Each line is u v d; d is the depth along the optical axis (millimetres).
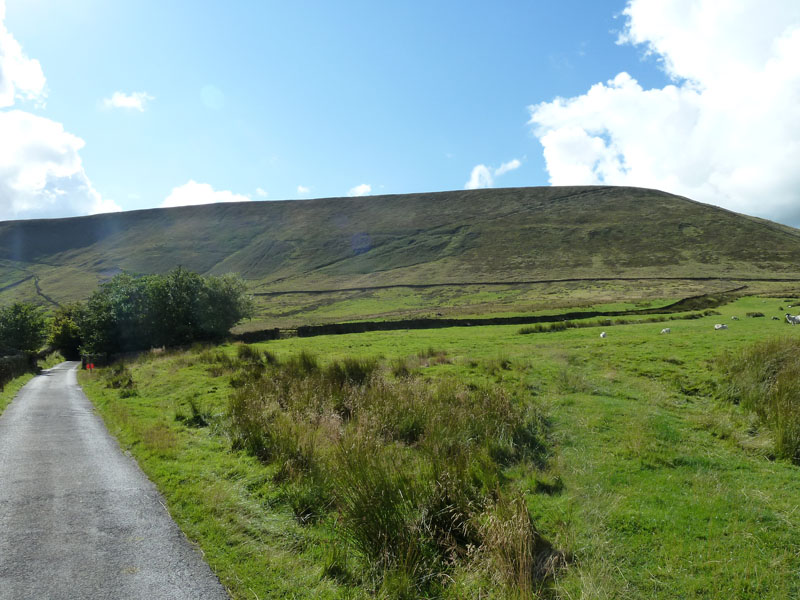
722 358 15305
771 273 103750
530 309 53938
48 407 16188
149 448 9734
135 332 44312
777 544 5957
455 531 6031
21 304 56000
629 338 22906
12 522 6352
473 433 9812
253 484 7797
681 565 5590
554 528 6406
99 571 5227
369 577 5324
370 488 6250
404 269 137000
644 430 10141
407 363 17922
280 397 12508
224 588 5059
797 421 9297
